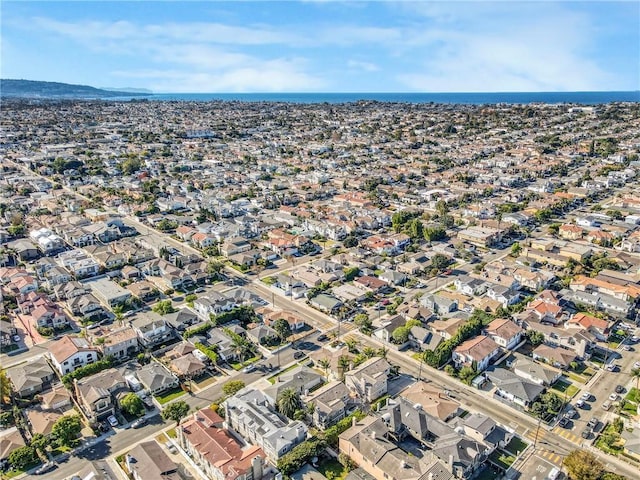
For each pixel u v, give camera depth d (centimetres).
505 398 12162
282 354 14050
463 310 16538
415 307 15988
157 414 11562
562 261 19925
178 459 10175
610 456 10238
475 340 13875
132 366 13338
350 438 10112
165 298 17662
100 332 14850
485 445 10194
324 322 15950
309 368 13250
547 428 11094
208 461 9525
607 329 14775
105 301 17012
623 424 10912
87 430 11031
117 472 9806
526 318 15312
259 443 10450
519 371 13062
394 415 10975
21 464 9869
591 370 13262
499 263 19838
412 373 13250
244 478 9256
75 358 13212
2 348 14362
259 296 17812
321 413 11050
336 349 14300
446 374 13188
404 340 14325
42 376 12619
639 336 14900
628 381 12750
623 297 16688
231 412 11056
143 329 14600
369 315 16362
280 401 11362
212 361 13525
